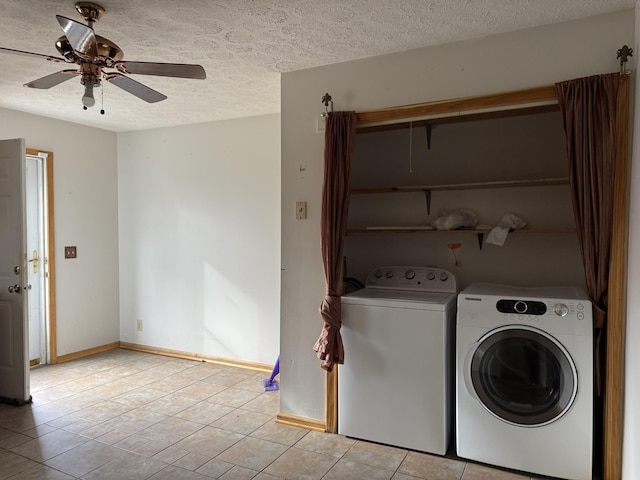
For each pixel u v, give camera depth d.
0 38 2.52
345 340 2.82
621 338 2.24
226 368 4.31
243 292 4.32
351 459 2.59
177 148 4.63
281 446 2.75
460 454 2.55
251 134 4.24
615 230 2.23
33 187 4.27
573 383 2.29
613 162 2.21
